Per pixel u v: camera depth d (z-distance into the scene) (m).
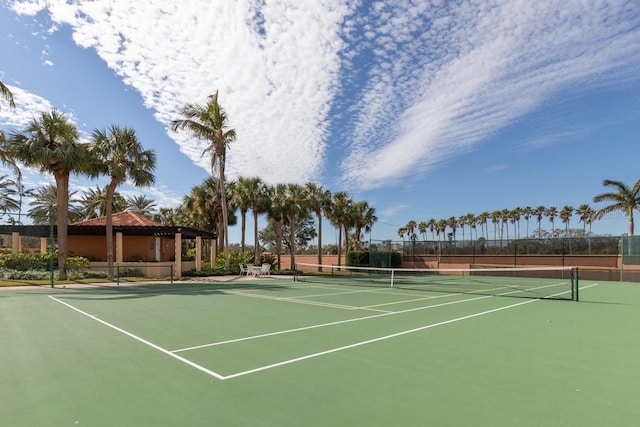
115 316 10.75
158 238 32.88
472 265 37.22
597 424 3.85
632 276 28.48
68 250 30.03
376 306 13.22
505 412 4.14
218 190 40.66
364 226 50.28
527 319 10.48
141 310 11.98
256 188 37.50
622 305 13.80
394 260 40.88
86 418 3.99
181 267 31.38
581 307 13.22
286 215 38.25
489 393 4.73
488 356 6.50
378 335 8.23
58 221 23.72
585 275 30.98
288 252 66.38
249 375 5.45
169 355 6.52
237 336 8.09
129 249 32.59
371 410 4.20
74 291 18.45
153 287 21.12
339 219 45.16
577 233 58.25
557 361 6.19
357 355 6.55
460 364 6.01
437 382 5.14
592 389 4.88
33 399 4.52
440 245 39.28
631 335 8.32
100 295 16.59
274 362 6.11
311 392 4.77
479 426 3.80
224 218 32.16
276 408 4.26
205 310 12.03
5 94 19.50
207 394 4.69
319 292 18.55
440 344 7.40
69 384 5.05
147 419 3.97
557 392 4.77
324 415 4.07
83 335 8.16
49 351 6.79
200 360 6.21
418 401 4.47
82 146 24.03
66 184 23.92
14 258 26.36
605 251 30.98
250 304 13.63
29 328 8.95
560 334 8.40
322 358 6.36
